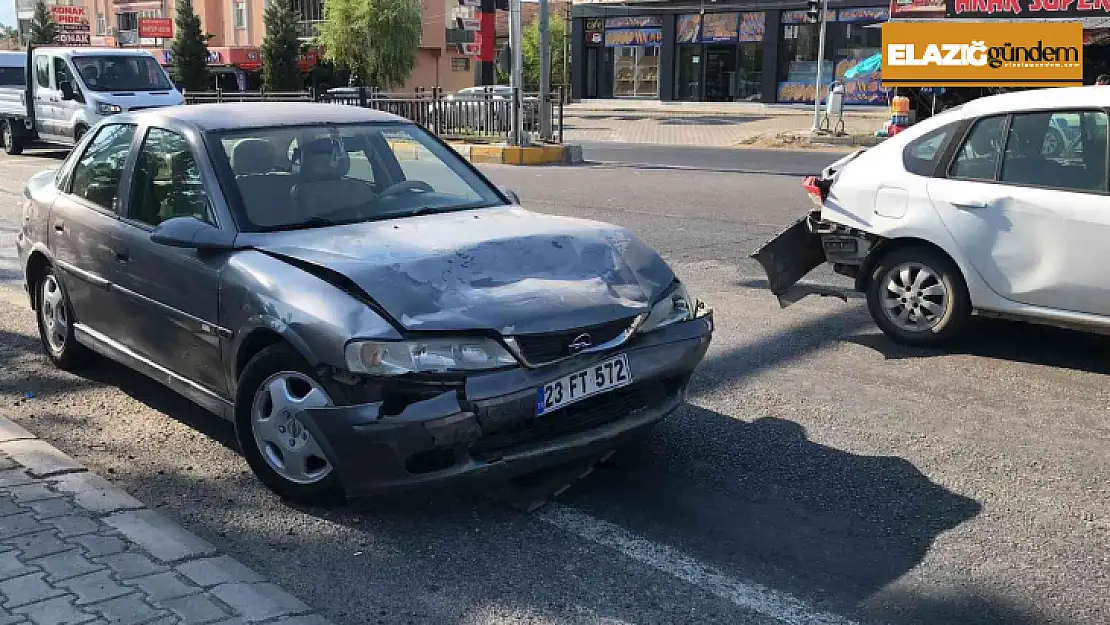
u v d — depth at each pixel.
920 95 23.08
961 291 6.43
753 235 11.10
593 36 46.50
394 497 4.33
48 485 4.23
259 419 4.28
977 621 3.41
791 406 5.55
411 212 4.92
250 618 3.22
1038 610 3.48
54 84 20.47
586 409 4.10
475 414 3.74
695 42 43.44
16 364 6.25
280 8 51.66
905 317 6.70
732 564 3.80
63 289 5.78
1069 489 4.48
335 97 26.44
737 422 5.30
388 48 50.78
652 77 45.34
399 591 3.57
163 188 5.03
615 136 28.67
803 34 40.50
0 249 10.30
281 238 4.47
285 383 4.14
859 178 6.75
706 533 4.05
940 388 5.87
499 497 4.33
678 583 3.65
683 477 4.59
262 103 5.63
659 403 4.38
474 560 3.80
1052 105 6.07
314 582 3.62
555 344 3.92
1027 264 6.09
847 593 3.59
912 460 4.80
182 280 4.62
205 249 4.49
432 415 3.70
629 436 4.24
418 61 58.66
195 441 5.00
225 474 4.59
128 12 66.44
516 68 21.22
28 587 3.37
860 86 39.31
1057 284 5.98
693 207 13.37
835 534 4.05
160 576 3.48
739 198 14.33
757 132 29.23
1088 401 5.65
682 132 29.80
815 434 5.13
